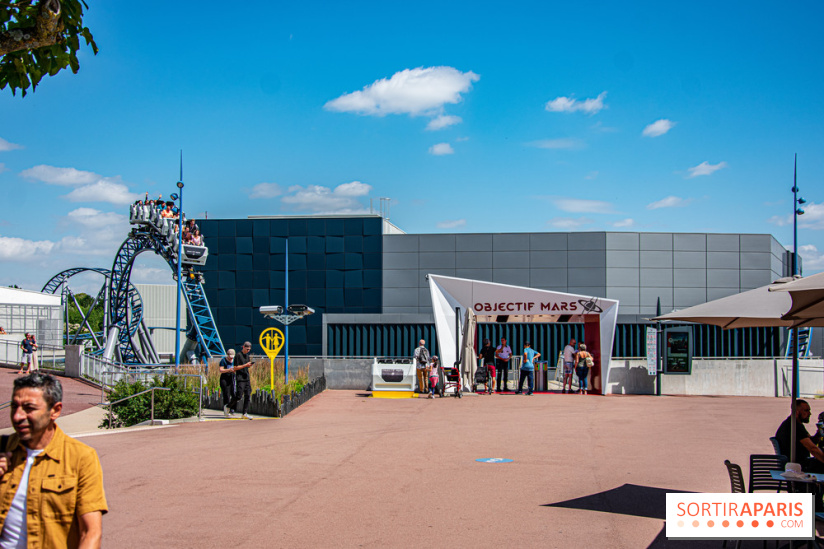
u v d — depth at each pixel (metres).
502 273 40.56
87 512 3.62
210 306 41.56
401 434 14.08
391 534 7.00
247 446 12.50
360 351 37.78
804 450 8.36
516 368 26.92
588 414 17.73
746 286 40.94
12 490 3.62
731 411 18.55
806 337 38.09
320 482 9.42
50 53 5.94
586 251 40.34
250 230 41.75
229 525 7.30
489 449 12.20
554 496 8.62
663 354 23.98
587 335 24.62
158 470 10.23
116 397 16.67
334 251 41.28
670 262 40.69
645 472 10.12
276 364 25.59
